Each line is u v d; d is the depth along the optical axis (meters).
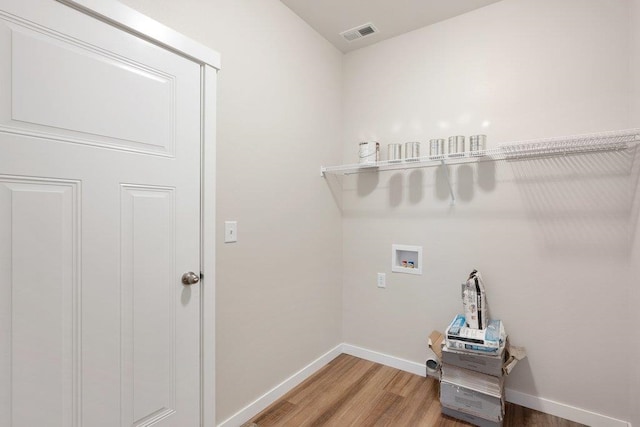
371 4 2.06
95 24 1.17
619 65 1.70
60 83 1.09
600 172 1.75
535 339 1.92
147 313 1.34
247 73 1.80
